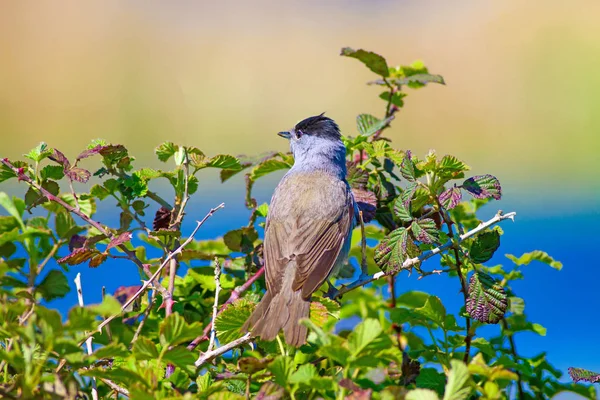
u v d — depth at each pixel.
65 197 8.77
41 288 7.67
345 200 9.97
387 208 10.16
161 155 9.01
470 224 9.97
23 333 5.59
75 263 7.94
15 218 7.89
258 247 9.78
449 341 7.99
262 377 6.78
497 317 7.58
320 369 7.68
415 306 10.05
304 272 8.93
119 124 46.88
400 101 11.27
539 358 8.26
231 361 8.19
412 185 8.28
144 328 8.55
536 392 8.05
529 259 9.12
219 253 10.07
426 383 7.35
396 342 8.70
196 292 9.23
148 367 6.31
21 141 47.06
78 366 5.80
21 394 5.64
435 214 9.77
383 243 8.16
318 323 7.95
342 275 10.59
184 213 8.63
